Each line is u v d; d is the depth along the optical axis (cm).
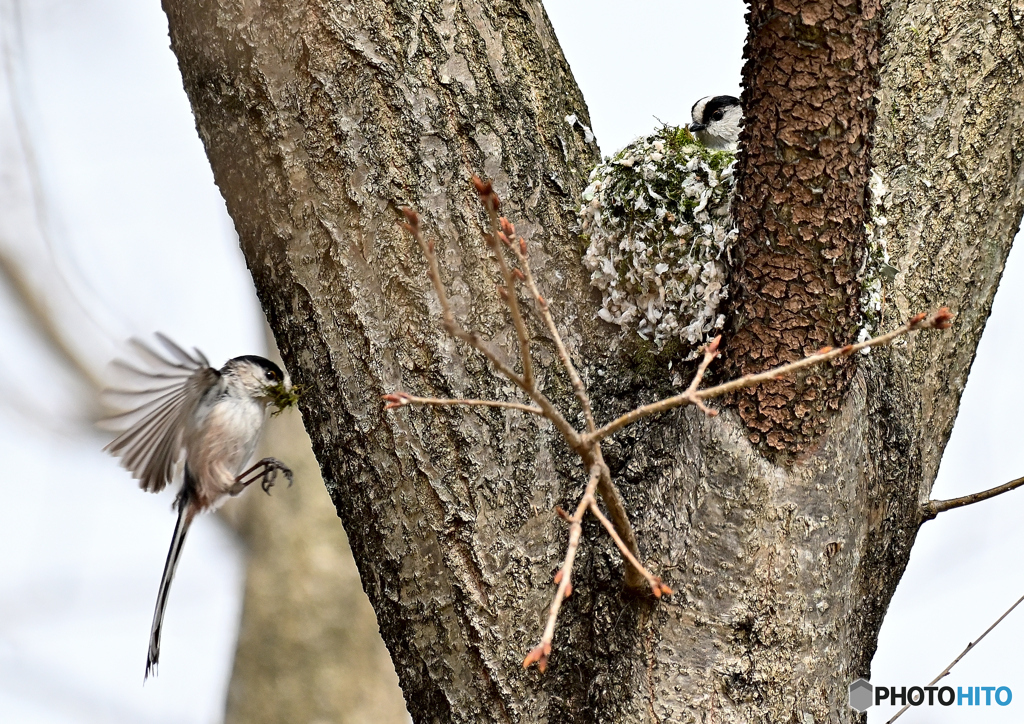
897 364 766
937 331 767
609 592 762
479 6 765
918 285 767
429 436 762
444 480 762
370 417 762
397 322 762
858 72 759
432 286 762
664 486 762
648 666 761
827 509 761
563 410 764
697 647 761
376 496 763
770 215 761
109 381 772
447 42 764
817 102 759
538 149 765
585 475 763
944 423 768
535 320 764
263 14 762
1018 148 768
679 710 760
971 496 767
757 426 761
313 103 762
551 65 767
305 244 763
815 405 761
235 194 764
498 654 762
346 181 762
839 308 761
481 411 762
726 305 763
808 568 761
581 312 766
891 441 764
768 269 761
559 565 762
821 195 760
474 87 764
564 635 762
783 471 761
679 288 765
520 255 754
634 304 766
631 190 766
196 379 774
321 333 763
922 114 768
